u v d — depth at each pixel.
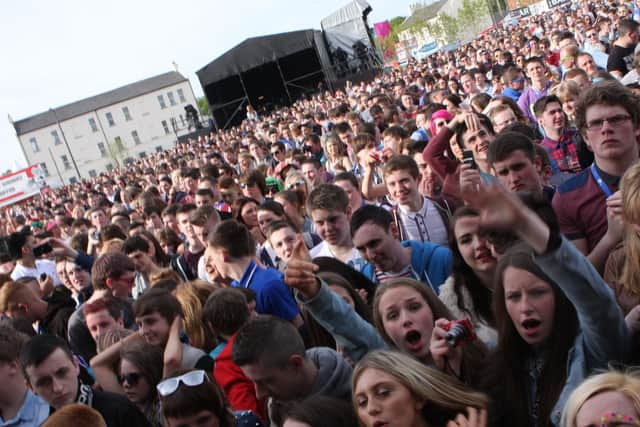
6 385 3.65
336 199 4.66
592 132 3.48
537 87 8.30
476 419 2.22
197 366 3.79
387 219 3.94
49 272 7.96
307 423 2.46
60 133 88.81
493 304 2.51
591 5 24.00
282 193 6.36
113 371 4.19
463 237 3.18
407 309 2.85
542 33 24.30
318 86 35.47
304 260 2.91
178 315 3.98
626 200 2.51
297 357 2.91
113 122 89.69
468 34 57.47
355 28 34.59
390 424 2.19
